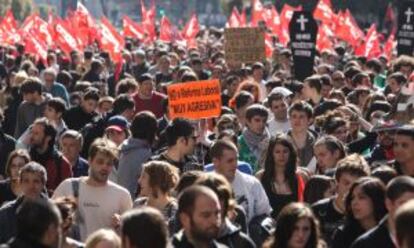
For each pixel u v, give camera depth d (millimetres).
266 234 22766
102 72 56125
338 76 46188
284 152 25016
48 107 34781
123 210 23547
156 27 107125
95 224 23438
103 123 35156
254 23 79312
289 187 25156
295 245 18547
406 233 14742
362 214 19625
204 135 30188
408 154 23531
